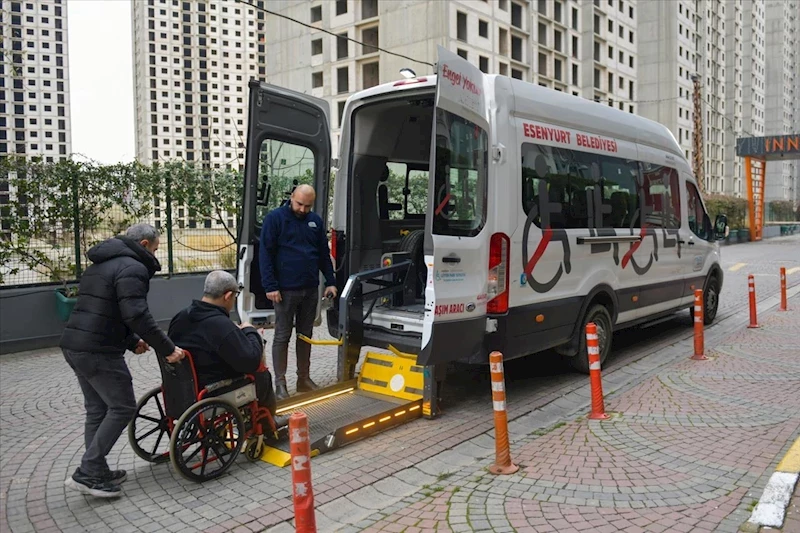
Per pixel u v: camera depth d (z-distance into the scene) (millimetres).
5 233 8250
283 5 56344
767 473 4008
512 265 5402
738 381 6227
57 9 91688
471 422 5324
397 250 6629
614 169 6887
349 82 51438
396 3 47281
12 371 7297
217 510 3805
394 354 5730
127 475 4352
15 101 87562
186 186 9852
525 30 52344
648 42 77375
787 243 32469
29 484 4270
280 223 5660
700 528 3342
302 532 2836
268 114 5945
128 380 4035
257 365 4355
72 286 8555
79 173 8727
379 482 4172
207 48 124312
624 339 8664
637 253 7246
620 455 4406
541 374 6816
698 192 8922
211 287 4344
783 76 121750
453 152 4918
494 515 3598
